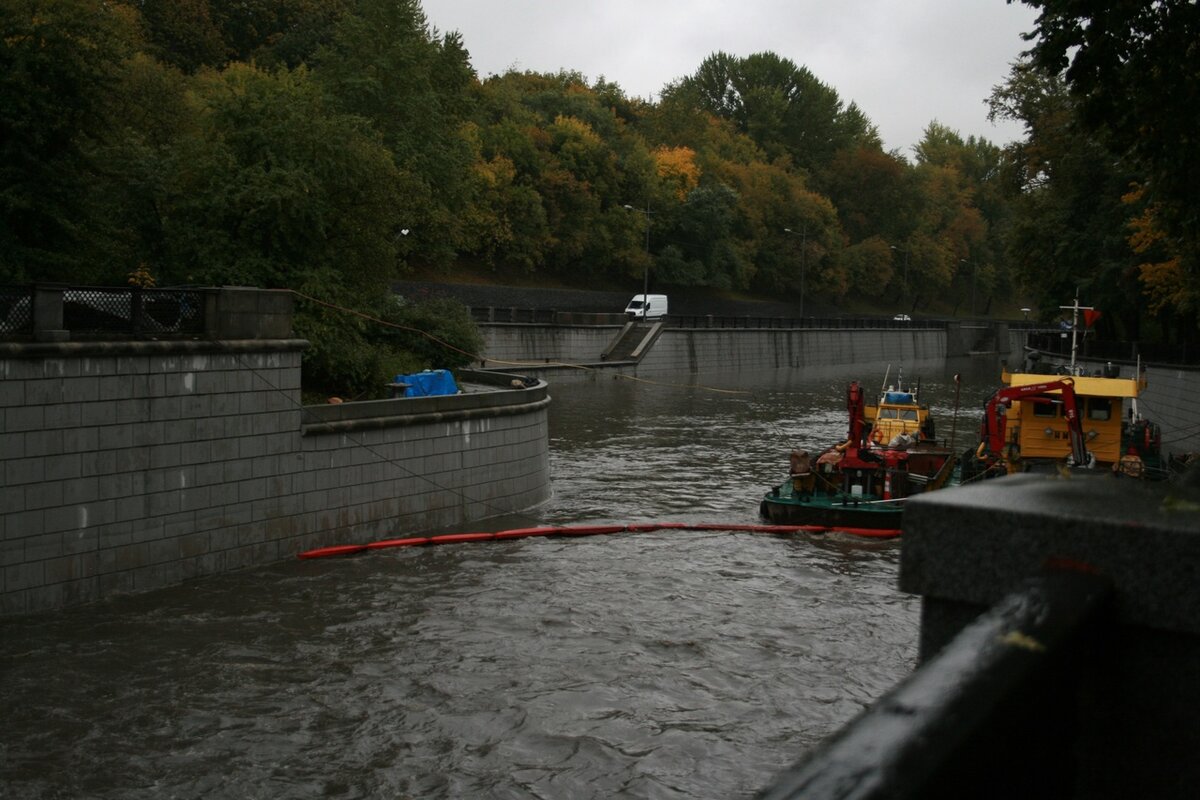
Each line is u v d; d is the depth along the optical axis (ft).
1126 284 177.27
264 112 95.14
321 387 96.37
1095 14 62.54
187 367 65.57
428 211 183.83
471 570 72.13
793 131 460.96
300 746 44.62
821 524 87.40
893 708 5.74
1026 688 6.17
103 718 46.57
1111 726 7.58
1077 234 187.52
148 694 49.16
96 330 61.52
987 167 521.65
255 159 94.17
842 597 68.08
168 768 42.37
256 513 70.44
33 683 49.80
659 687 51.60
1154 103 64.08
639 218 318.86
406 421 80.94
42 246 82.17
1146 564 7.29
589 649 56.59
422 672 52.80
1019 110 191.83
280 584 66.74
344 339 95.86
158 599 62.54
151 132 134.21
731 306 362.94
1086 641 7.05
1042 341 233.14
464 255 287.89
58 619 58.13
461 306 124.36
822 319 331.16
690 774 42.98
